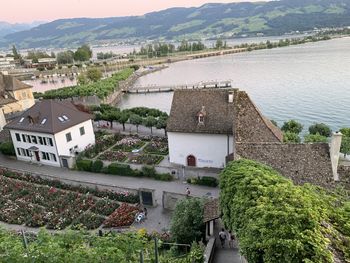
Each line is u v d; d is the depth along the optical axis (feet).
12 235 62.39
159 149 168.35
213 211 86.84
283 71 429.38
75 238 56.80
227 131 134.21
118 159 159.94
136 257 54.95
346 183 85.10
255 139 112.88
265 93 310.24
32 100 257.14
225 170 80.38
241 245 50.34
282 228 43.98
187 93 146.92
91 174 147.74
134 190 120.06
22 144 166.91
